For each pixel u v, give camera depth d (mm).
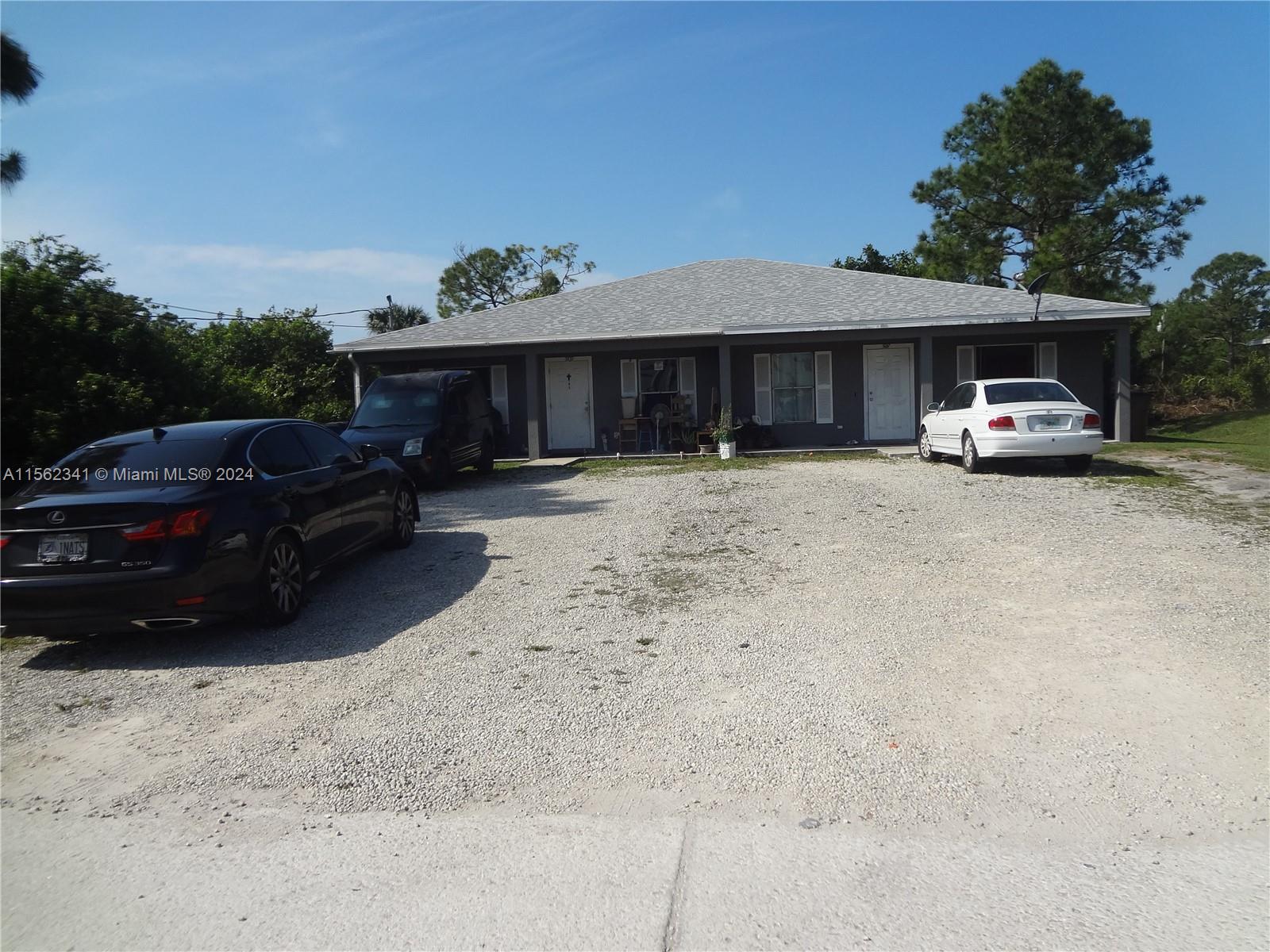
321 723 5066
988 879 3430
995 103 30578
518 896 3420
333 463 8180
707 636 6246
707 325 18797
